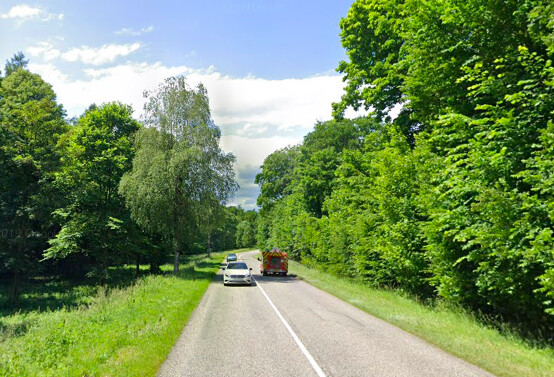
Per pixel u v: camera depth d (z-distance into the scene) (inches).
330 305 568.7
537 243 288.0
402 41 816.3
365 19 944.9
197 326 411.2
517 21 396.5
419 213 562.3
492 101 434.0
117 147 1333.7
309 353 298.7
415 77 553.3
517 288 347.3
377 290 716.7
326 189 1721.2
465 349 294.5
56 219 1220.5
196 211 1131.9
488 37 433.1
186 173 1103.6
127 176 1130.7
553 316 352.2
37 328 543.5
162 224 1131.3
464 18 440.8
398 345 321.7
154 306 510.3
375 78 944.9
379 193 648.4
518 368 247.8
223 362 277.4
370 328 395.5
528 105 354.9
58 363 278.5
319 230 1311.5
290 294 713.6
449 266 455.8
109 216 1238.9
